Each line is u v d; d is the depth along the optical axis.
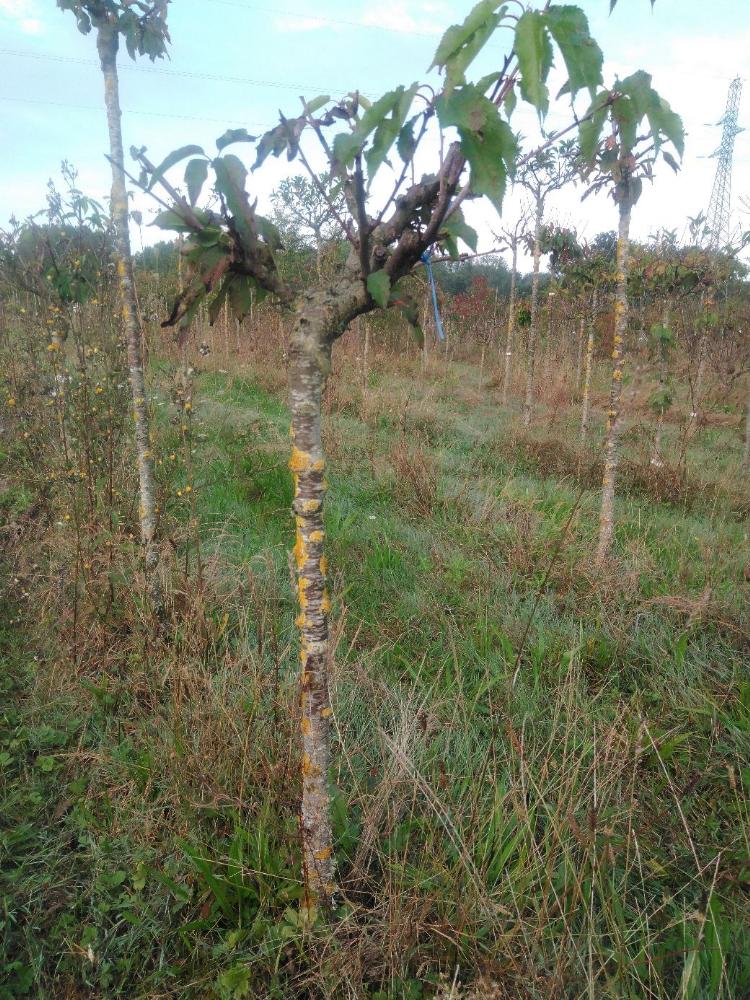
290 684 2.67
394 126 1.17
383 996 1.75
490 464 7.00
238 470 5.71
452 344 16.19
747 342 10.89
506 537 4.75
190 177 1.35
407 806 2.32
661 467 6.69
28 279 3.69
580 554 4.49
